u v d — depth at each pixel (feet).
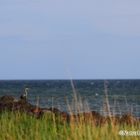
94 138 87.35
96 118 114.32
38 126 104.63
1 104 137.28
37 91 632.79
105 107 93.86
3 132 99.40
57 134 97.76
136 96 450.71
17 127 103.45
